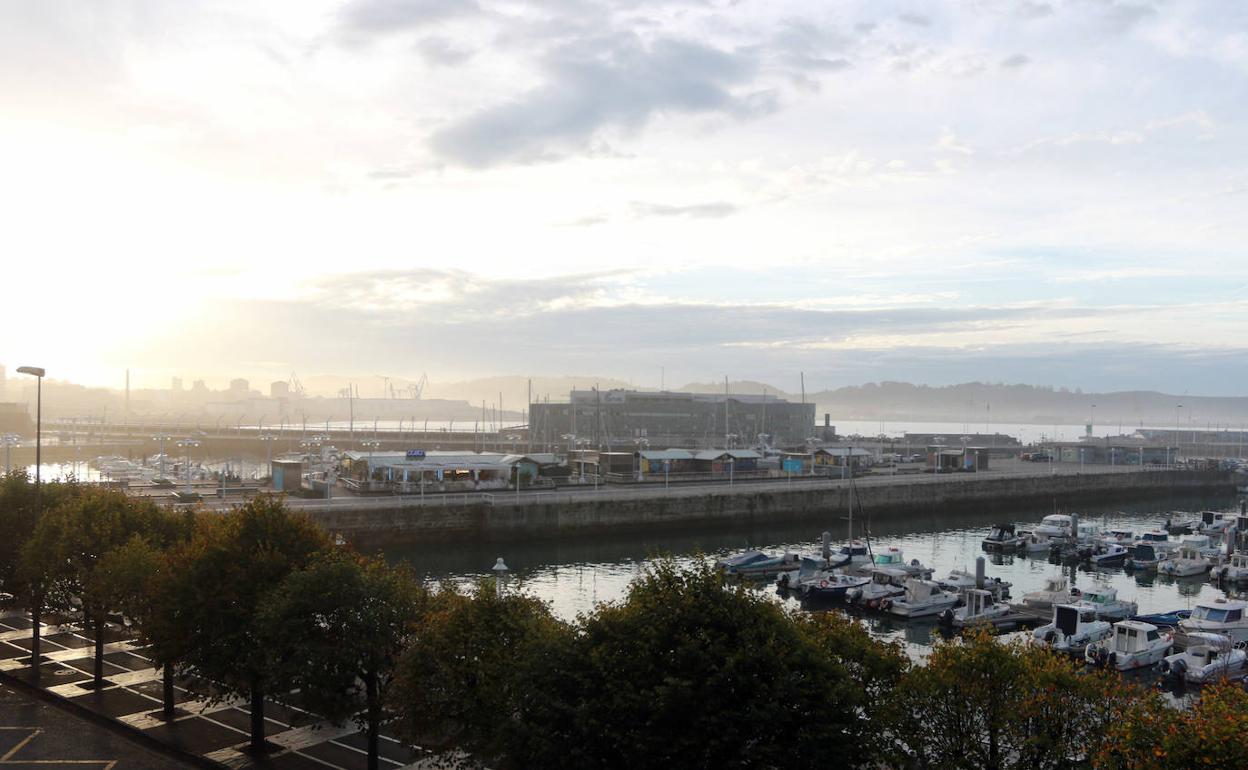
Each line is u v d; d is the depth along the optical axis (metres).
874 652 37.72
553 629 36.25
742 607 32.53
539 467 160.38
